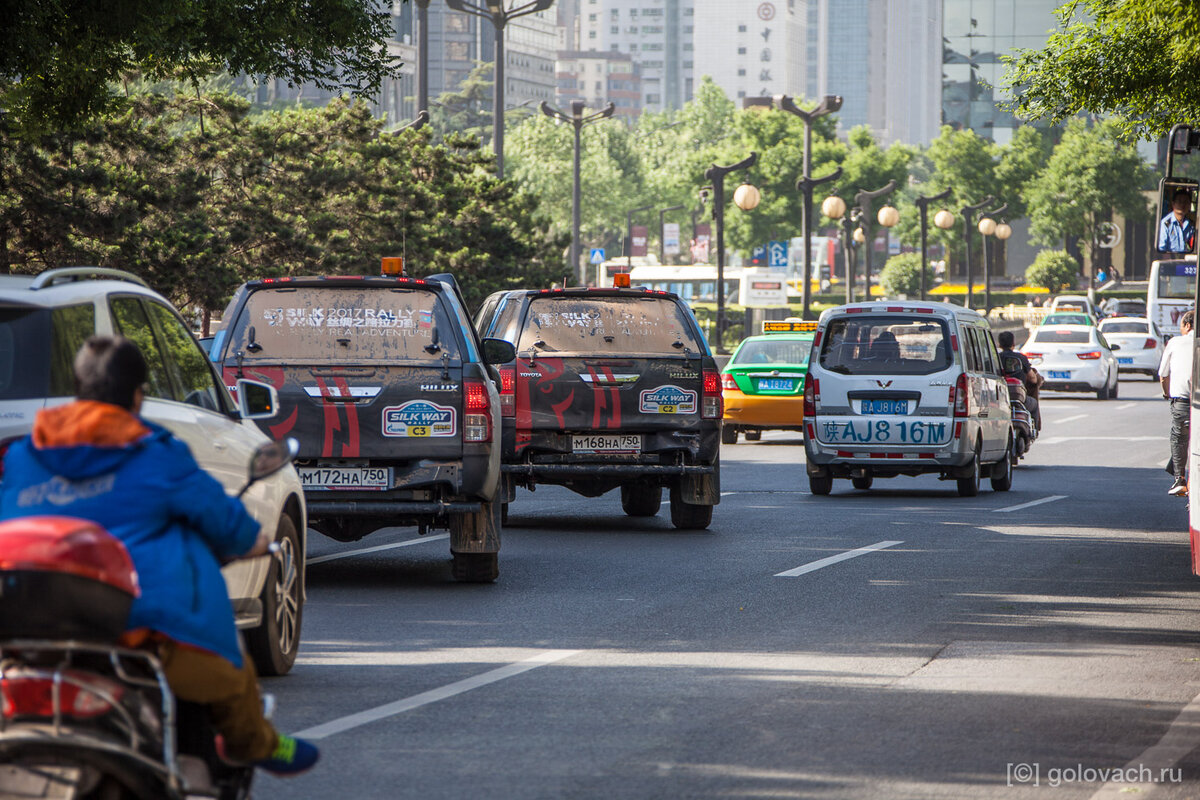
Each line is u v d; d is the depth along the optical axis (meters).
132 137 52.19
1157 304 119.81
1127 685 16.19
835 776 12.46
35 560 8.08
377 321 22.62
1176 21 35.47
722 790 12.03
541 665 17.08
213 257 50.91
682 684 16.08
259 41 35.72
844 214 101.12
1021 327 144.62
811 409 37.50
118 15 31.39
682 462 29.31
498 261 76.00
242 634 15.74
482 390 22.39
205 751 9.09
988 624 19.91
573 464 29.16
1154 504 36.47
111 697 8.16
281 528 16.05
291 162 63.47
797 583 23.45
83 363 8.80
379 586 23.09
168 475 8.74
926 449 36.84
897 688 15.95
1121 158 194.62
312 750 9.57
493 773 12.51
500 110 77.44
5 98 35.56
